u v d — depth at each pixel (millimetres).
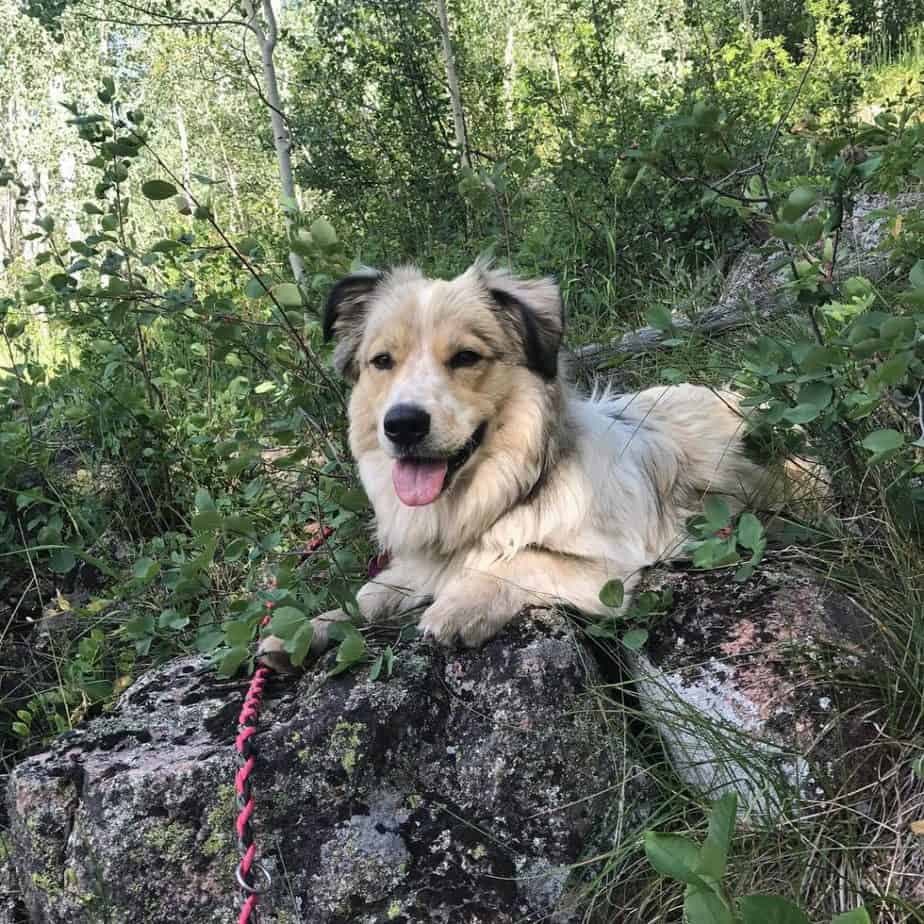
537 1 2758
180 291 903
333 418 914
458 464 653
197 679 645
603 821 540
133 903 503
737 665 561
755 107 1857
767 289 1118
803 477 792
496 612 604
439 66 2123
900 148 625
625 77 2383
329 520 822
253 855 461
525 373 670
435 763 552
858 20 3490
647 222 1405
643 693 588
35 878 522
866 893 461
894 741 506
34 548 853
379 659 572
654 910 503
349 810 529
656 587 649
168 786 513
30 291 933
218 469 998
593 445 710
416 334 666
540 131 2033
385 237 1760
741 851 495
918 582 584
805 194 548
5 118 5898
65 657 817
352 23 1957
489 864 520
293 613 559
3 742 782
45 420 1127
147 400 1085
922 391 564
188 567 641
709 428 842
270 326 877
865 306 537
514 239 1415
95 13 3598
